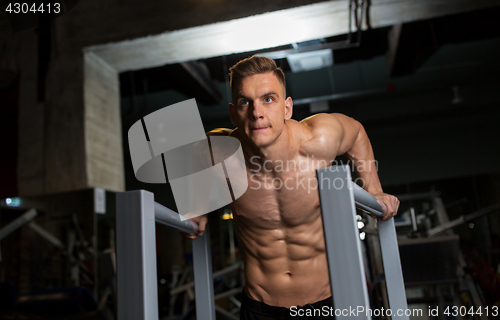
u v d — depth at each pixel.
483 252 5.99
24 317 2.82
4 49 3.92
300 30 3.53
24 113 3.77
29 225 3.20
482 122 6.78
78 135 3.60
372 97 6.95
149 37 3.55
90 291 3.09
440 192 6.68
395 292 1.00
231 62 4.31
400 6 3.30
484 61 6.31
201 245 1.18
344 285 0.51
